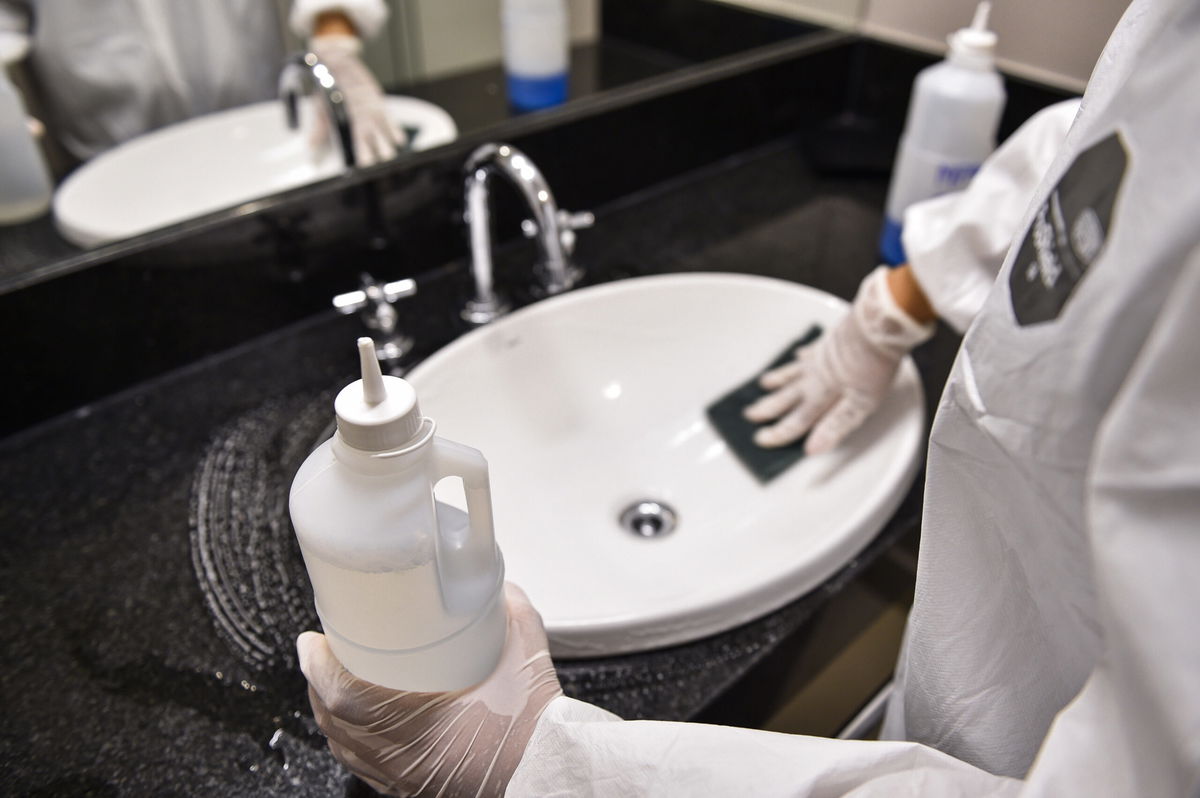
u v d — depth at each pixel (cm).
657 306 95
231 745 55
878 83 134
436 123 103
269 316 93
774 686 66
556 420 89
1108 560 28
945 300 75
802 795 38
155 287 84
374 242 97
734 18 123
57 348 80
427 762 48
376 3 96
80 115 81
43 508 73
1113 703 30
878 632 77
